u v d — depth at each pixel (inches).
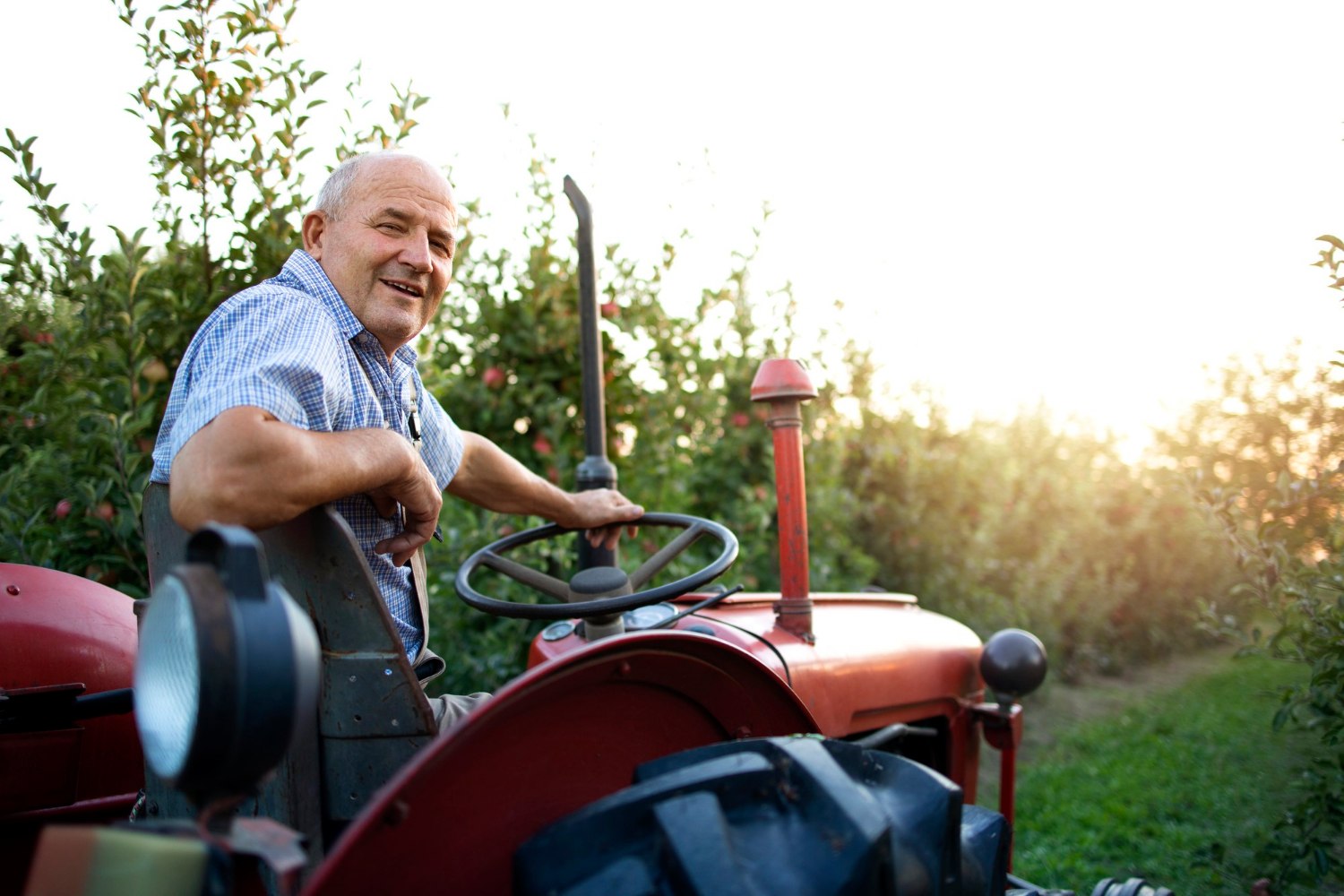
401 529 69.4
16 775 59.9
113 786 70.4
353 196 74.2
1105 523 291.9
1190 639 319.3
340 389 64.4
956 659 100.5
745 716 57.7
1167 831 146.3
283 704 36.2
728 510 195.5
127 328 115.0
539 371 166.2
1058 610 266.5
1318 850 103.9
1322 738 102.5
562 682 46.7
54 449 117.8
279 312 62.9
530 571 90.8
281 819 54.7
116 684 71.8
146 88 115.2
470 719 40.4
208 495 52.9
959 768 100.6
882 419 246.8
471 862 45.9
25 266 116.6
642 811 44.1
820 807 43.8
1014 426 294.7
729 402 202.7
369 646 55.2
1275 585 105.7
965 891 51.9
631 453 170.7
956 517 250.4
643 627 82.7
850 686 85.4
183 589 36.0
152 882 34.4
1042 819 154.8
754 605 92.2
